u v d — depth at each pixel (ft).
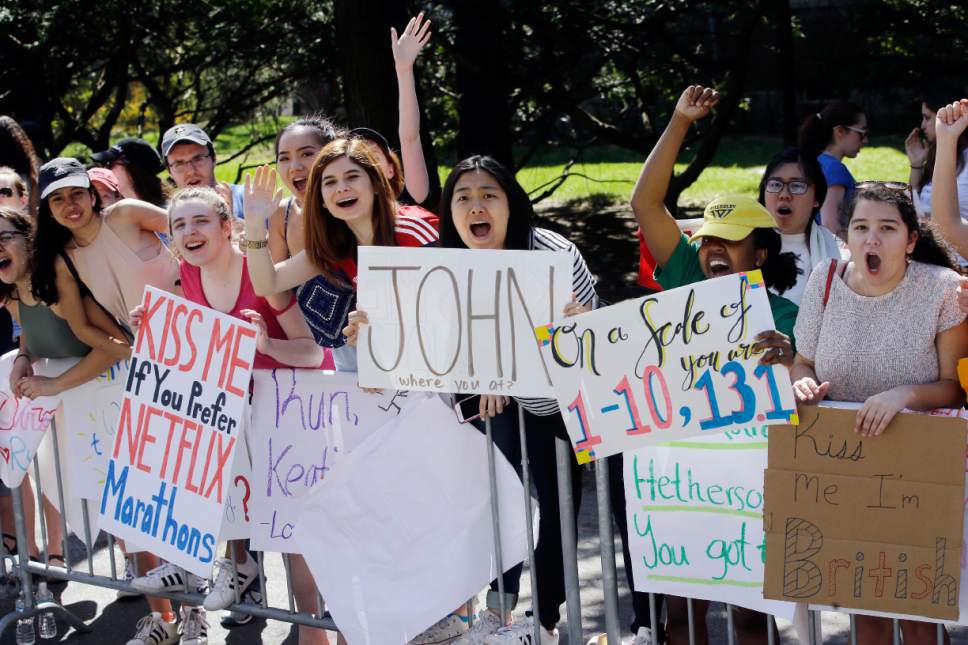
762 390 9.80
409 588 11.79
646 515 10.61
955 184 11.19
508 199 11.31
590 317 10.36
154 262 14.03
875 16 36.40
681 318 10.04
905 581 9.57
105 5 35.32
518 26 35.68
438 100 39.70
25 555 14.66
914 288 9.93
